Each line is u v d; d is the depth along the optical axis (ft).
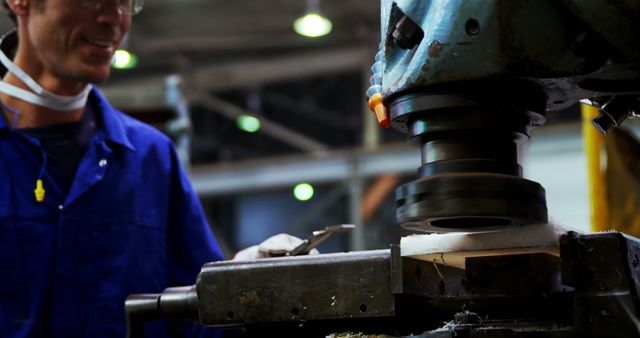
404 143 22.12
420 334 3.34
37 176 5.20
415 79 3.20
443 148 3.30
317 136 25.96
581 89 3.31
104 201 5.32
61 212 5.15
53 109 5.34
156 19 21.43
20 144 5.22
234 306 3.69
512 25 3.07
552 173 19.45
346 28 22.15
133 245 5.35
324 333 3.72
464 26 3.11
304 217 24.17
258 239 26.40
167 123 11.59
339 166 23.06
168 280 5.71
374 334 3.51
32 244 5.06
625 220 7.93
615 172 8.00
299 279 3.59
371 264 3.48
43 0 4.95
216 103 24.41
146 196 5.56
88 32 4.99
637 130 15.02
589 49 3.07
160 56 23.27
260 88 26.12
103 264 5.21
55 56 5.03
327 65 23.75
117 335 5.12
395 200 3.40
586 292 3.09
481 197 3.13
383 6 3.45
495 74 3.07
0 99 5.36
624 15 2.99
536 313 3.47
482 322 3.34
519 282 3.57
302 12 20.76
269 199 26.50
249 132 26.89
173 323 5.37
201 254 5.68
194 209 5.79
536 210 3.22
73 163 5.39
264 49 23.86
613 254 3.06
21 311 4.96
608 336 3.02
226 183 24.79
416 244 3.45
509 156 3.31
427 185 3.20
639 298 3.07
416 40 3.29
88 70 5.07
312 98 25.70
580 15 3.03
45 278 5.03
